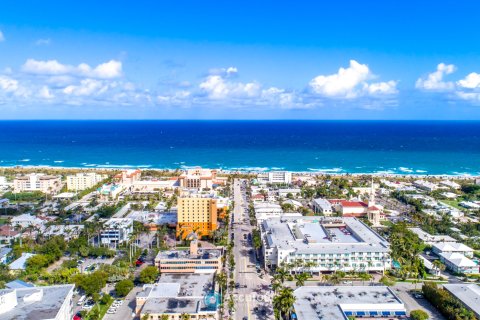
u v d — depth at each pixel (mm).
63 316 177375
